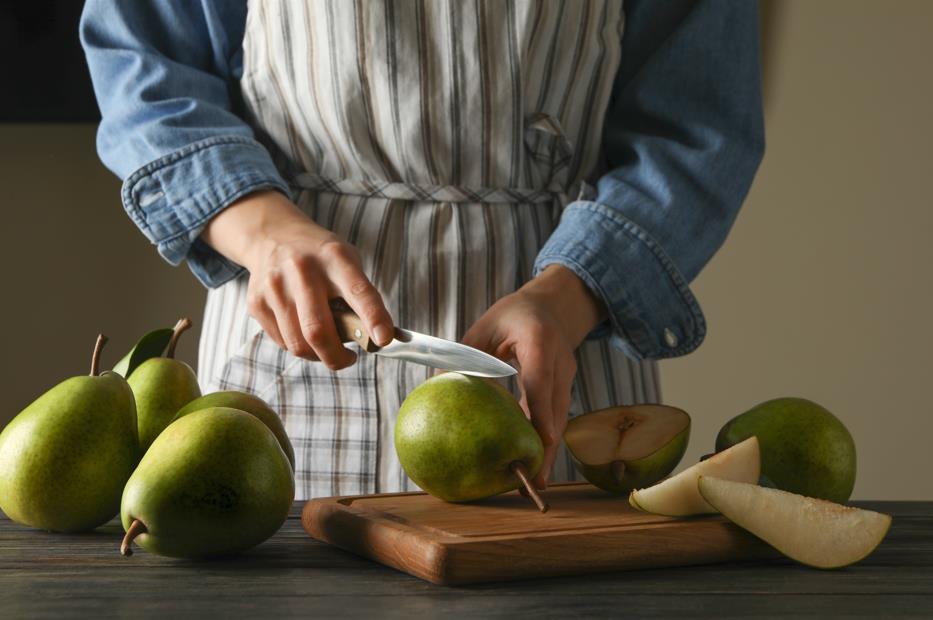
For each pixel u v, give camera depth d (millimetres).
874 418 2207
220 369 1010
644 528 642
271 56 1006
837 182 2207
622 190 969
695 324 959
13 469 664
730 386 2234
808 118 2213
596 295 919
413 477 717
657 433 786
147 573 607
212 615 523
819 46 2205
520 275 1006
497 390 710
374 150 992
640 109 1044
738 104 1032
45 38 1904
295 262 809
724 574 629
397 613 533
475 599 563
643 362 1074
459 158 987
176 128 953
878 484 2203
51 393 676
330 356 804
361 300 758
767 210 2225
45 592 562
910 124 2189
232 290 1028
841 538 639
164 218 919
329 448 970
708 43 1026
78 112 1931
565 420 789
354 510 698
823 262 2213
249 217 892
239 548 628
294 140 1020
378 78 962
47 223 2006
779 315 2223
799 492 736
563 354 801
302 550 681
